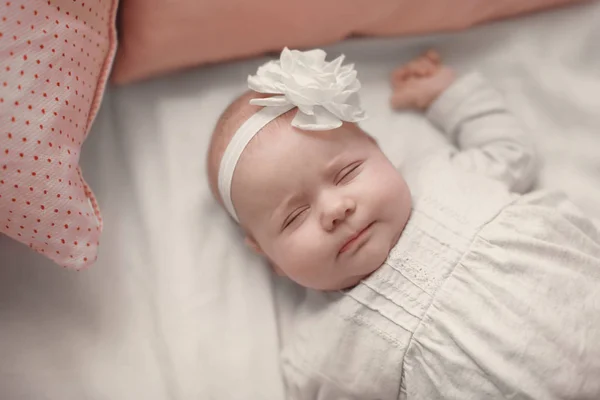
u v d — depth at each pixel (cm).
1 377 87
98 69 87
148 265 97
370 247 84
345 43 111
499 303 80
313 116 84
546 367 77
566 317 78
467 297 82
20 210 76
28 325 91
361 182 84
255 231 88
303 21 101
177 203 99
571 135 107
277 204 84
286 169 83
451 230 86
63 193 77
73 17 81
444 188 91
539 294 80
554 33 112
